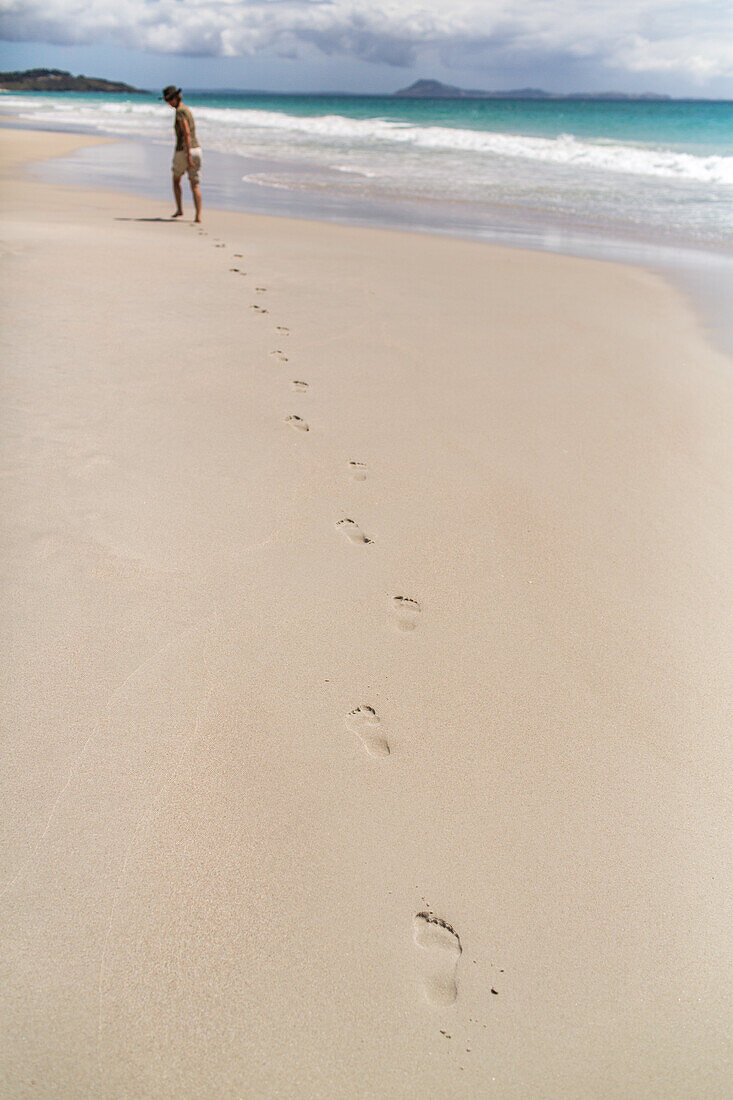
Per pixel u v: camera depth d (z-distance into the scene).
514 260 7.73
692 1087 1.34
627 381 4.54
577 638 2.38
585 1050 1.37
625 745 2.01
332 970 1.45
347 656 2.22
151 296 5.38
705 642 2.41
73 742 1.85
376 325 5.19
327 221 9.66
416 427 3.69
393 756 1.92
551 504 3.12
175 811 1.72
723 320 5.89
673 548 2.89
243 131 25.12
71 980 1.39
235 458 3.22
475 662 2.25
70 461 3.04
